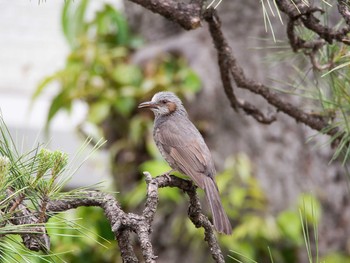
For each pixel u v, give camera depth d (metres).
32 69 18.48
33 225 5.29
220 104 13.23
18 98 18.14
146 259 5.38
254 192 13.02
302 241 13.11
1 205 5.26
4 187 5.22
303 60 9.31
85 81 13.91
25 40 18.64
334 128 8.70
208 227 6.74
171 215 13.34
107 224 13.51
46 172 5.67
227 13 13.45
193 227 13.09
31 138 17.77
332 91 8.25
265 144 13.23
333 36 7.22
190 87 13.27
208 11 8.27
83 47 14.02
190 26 8.04
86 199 5.88
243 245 12.95
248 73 13.30
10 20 18.59
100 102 13.78
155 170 13.19
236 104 9.59
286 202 13.21
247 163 13.07
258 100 13.06
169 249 13.34
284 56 9.03
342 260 13.23
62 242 12.63
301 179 13.30
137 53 14.03
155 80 13.55
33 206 5.84
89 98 13.98
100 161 15.23
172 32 14.10
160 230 13.37
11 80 18.36
